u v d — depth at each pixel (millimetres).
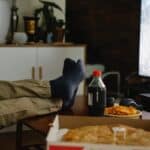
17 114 1795
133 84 2887
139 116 1593
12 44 3172
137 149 838
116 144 867
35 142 2414
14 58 3172
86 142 865
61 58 3371
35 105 1819
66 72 1981
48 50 3309
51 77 3340
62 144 843
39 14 3553
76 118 1130
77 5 3787
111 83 3553
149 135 976
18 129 1737
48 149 846
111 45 3752
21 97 1897
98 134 958
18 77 3205
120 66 3707
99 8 3744
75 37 3838
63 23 3559
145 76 2717
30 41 3410
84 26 3809
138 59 2773
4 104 1833
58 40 3504
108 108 1681
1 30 3242
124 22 3643
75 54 3428
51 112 1821
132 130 1016
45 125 1491
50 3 3504
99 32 3777
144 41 2686
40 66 3283
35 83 1905
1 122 1800
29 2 3549
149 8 2625
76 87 1980
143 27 2693
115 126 1056
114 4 3684
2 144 2809
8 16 3285
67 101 1872
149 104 2115
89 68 3412
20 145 1742
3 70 3143
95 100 1632
